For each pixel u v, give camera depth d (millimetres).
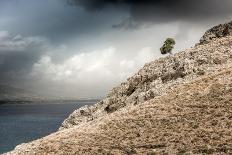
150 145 49344
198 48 84188
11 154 62594
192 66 76375
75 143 55750
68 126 88000
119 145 51406
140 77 86750
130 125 57531
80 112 89062
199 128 50781
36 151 57031
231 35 87250
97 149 51469
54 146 56656
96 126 62375
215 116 53094
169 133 51562
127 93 86312
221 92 60031
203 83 66062
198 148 45594
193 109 57062
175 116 56406
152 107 62844
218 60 75250
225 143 45312
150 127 54969
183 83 71375
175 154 45312
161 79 79688
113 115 67500
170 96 65750
